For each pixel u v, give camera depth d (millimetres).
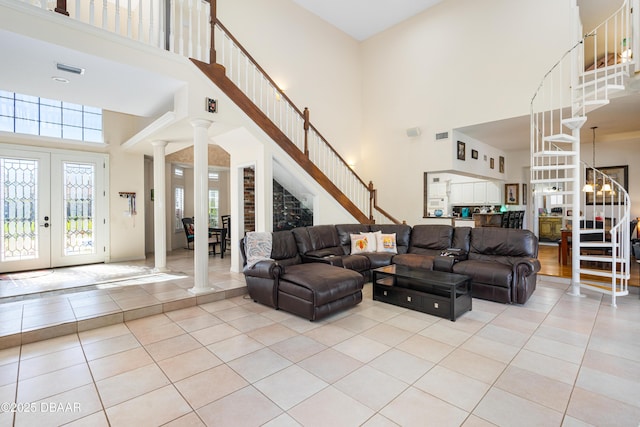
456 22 6383
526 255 4285
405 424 1760
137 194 6730
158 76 3631
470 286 3641
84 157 6031
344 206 6125
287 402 1965
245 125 4602
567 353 2578
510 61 5617
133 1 5059
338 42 7789
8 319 3098
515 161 9008
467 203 9352
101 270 5500
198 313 3607
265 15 6363
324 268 3830
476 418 1802
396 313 3588
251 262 4012
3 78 3588
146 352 2648
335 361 2475
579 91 4789
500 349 2660
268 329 3133
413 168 7176
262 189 4906
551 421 1771
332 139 7633
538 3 5289
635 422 1756
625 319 3320
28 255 5473
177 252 7836
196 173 4078
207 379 2230
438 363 2432
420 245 5332
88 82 3746
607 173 7414
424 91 6945
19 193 5375
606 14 5926
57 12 2957
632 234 6082
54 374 2309
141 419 1818
